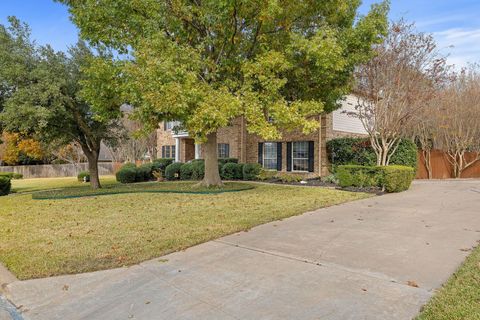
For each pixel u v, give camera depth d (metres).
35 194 12.70
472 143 16.92
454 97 16.30
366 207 8.13
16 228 6.60
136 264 4.43
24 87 11.52
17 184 23.64
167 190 11.80
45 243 5.45
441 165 17.19
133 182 18.98
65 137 13.73
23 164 37.09
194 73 8.87
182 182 16.64
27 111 10.90
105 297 3.52
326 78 10.02
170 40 9.62
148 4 9.45
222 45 10.61
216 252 4.82
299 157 17.39
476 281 3.52
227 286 3.65
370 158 14.62
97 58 10.48
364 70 12.34
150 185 15.22
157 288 3.68
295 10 9.90
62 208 8.82
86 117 13.34
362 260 4.32
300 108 9.79
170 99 8.38
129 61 9.34
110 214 7.73
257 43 10.64
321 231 5.82
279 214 7.30
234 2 8.98
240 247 5.02
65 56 12.53
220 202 9.05
